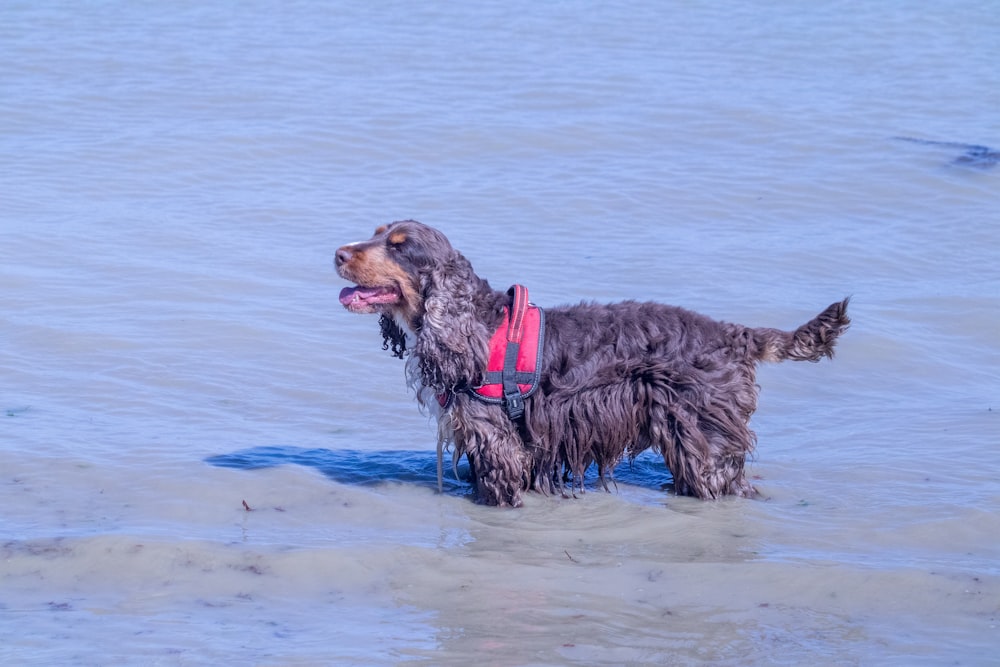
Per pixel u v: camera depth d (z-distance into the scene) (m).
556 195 15.34
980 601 6.52
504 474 7.99
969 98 20.06
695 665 5.85
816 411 9.82
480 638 6.09
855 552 7.21
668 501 8.14
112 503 7.66
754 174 16.31
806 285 12.55
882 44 23.80
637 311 8.34
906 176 16.22
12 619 6.20
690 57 22.55
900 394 10.12
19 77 19.98
